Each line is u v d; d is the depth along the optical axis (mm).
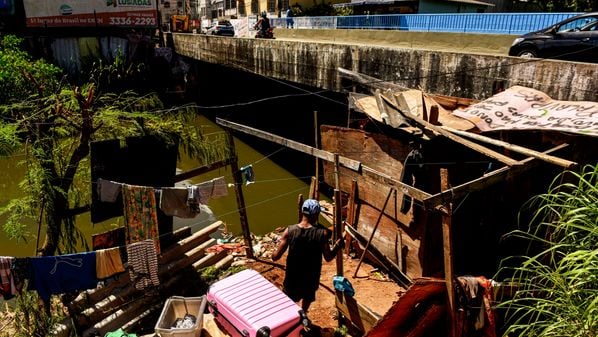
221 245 8242
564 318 3152
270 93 19531
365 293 5859
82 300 5488
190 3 54938
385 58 9445
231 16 42469
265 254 7953
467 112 6074
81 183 6160
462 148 5770
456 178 5754
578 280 3203
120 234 5871
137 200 5527
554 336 3141
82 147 5605
